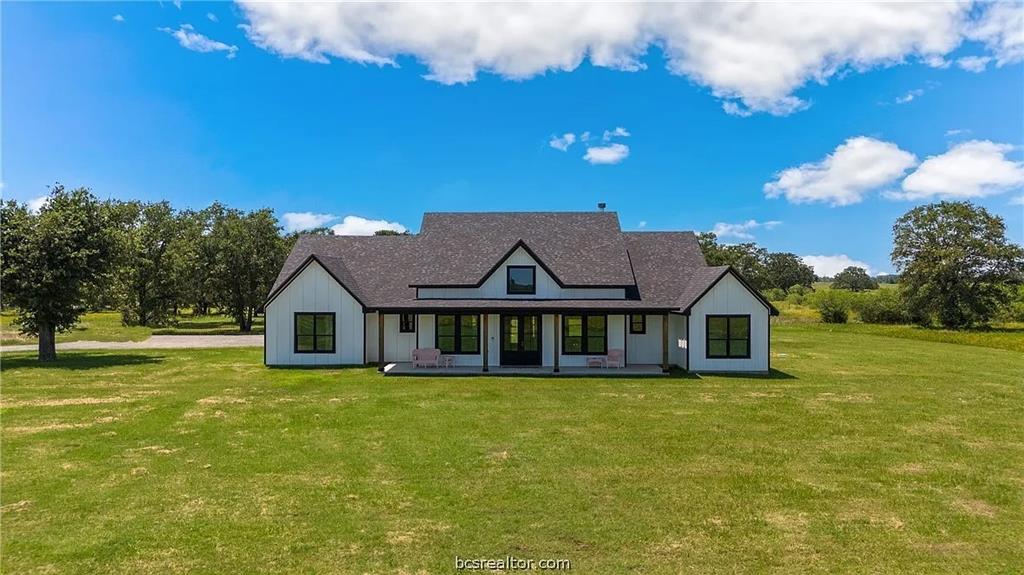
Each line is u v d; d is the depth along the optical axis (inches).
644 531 318.7
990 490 386.0
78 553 289.0
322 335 992.2
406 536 309.6
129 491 372.5
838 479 405.4
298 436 507.5
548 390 748.6
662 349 988.6
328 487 380.8
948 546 304.3
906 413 616.4
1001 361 1098.7
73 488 377.7
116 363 999.0
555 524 326.3
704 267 1049.5
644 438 507.5
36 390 730.2
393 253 1158.3
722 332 929.5
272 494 368.2
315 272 989.2
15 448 467.2
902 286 2253.9
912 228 2273.6
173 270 1942.7
